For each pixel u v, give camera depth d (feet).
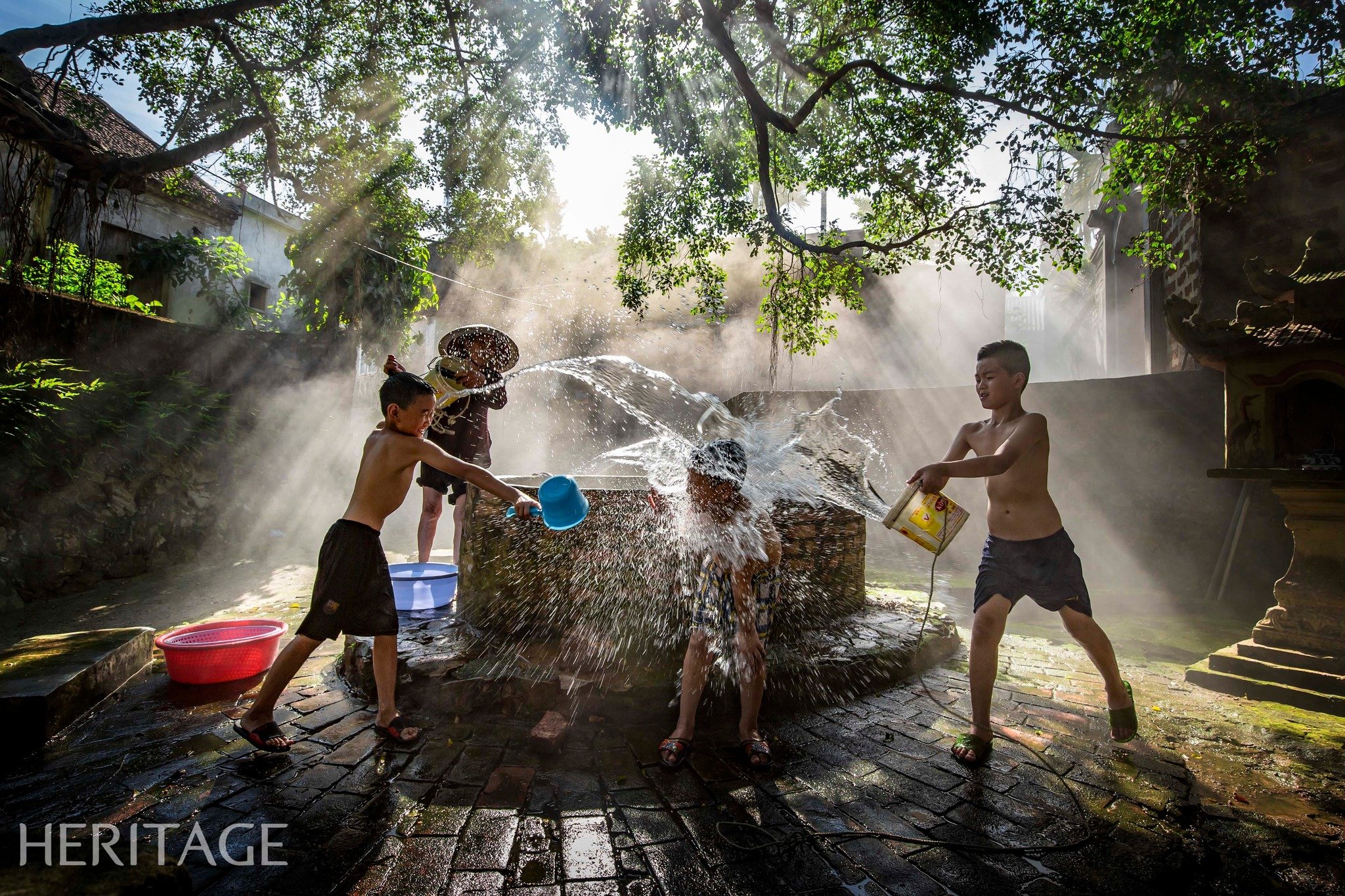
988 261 19.40
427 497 15.83
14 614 14.52
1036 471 8.59
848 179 21.81
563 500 7.95
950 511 9.05
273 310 42.52
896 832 6.53
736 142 23.18
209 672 10.00
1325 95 19.76
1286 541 17.70
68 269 25.50
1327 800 7.37
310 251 32.94
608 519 10.74
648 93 21.07
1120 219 43.29
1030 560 8.49
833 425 27.14
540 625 10.83
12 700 7.77
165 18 21.04
